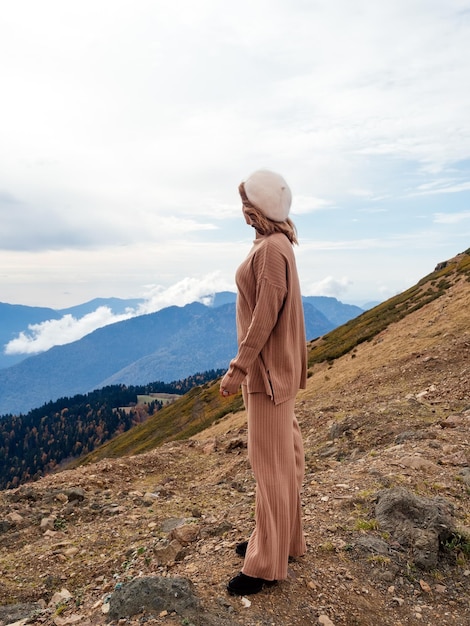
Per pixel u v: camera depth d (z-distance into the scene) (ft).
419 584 13.01
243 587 11.69
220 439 43.01
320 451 34.06
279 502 11.55
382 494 17.03
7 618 13.34
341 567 13.34
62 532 22.36
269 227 11.10
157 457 37.09
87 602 13.02
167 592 11.16
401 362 67.67
